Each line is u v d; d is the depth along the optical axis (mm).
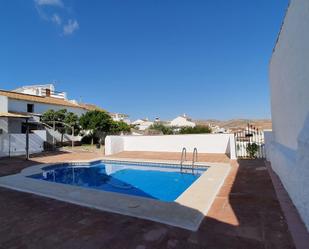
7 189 7328
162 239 3773
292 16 5750
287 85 6820
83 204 5641
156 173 12352
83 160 14133
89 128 28531
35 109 30516
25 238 3965
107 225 4383
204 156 15164
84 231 4160
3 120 20141
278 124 9227
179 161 13125
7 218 4883
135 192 9336
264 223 4266
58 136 28359
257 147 13203
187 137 18156
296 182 4754
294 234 3775
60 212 5164
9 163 13188
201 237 3811
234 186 7051
